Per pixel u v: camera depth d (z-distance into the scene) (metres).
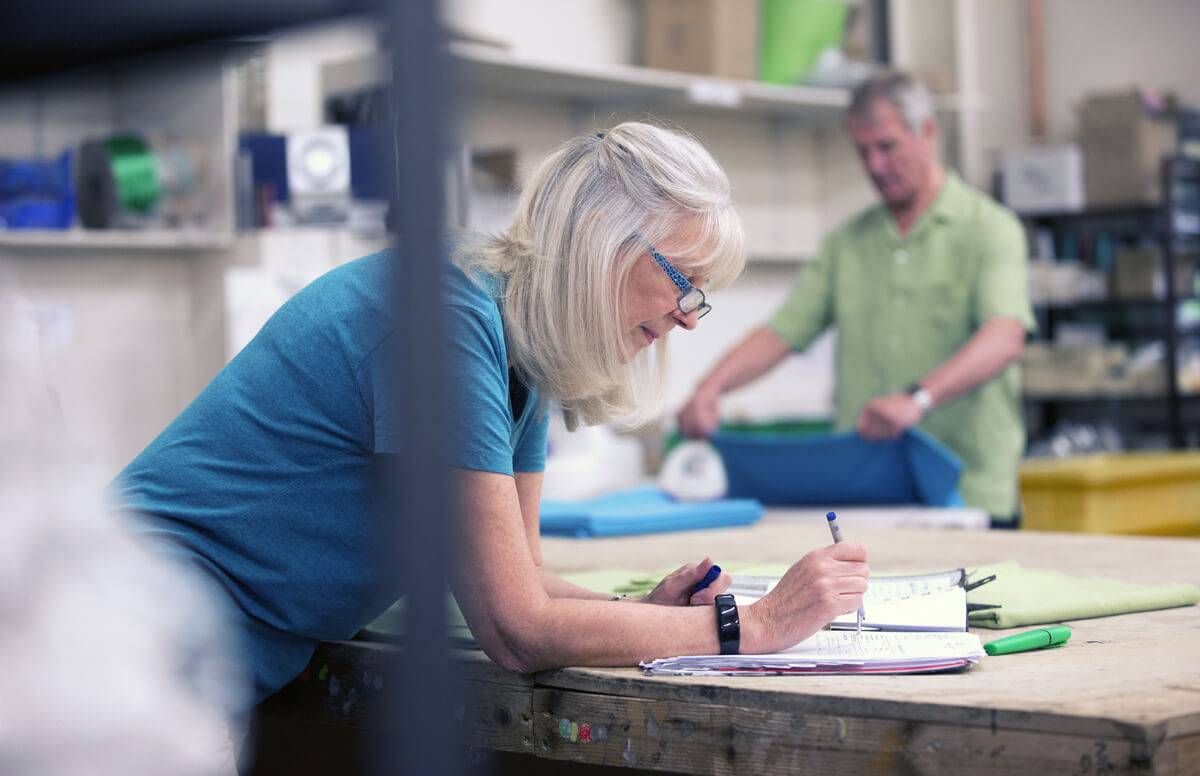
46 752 0.63
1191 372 6.81
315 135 4.14
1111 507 3.77
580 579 2.11
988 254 3.79
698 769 1.38
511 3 5.15
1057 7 7.48
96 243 4.00
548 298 1.57
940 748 1.23
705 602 1.71
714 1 5.12
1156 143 6.75
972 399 3.79
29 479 0.68
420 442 0.78
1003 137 7.44
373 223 4.17
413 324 0.77
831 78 5.52
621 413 1.71
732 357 4.04
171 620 0.70
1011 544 2.53
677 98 5.24
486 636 1.52
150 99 4.27
